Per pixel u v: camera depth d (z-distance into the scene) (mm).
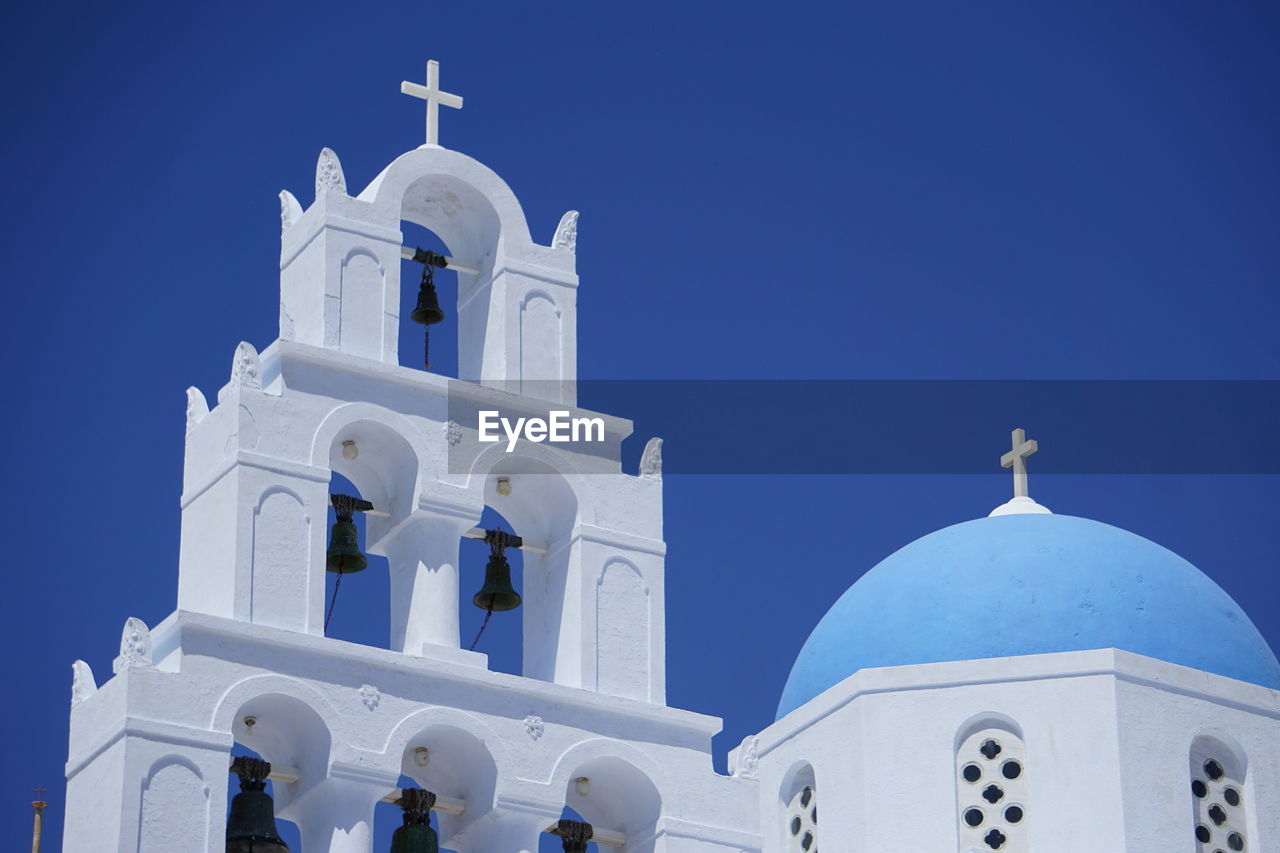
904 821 49844
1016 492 55438
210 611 39750
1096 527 53625
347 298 42188
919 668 50812
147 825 37562
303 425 40781
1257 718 50500
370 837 38938
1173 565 52844
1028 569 52312
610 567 42000
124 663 38406
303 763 39438
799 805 51938
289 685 38969
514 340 43062
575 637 41438
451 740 39938
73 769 38562
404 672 39812
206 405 41750
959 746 50281
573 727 40625
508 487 42312
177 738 38062
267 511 40062
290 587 39781
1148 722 49719
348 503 41438
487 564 42312
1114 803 48969
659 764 40906
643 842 40812
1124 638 51156
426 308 43750
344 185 42938
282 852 38906
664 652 41812
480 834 39969
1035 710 50000
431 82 44969
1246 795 50031
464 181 43750
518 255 43656
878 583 53500
